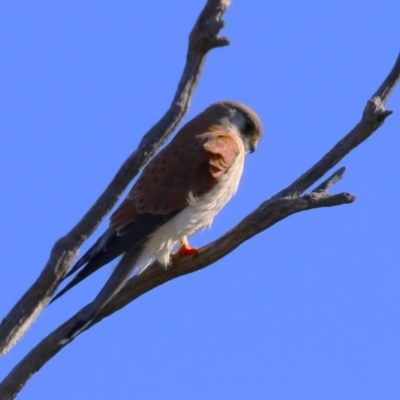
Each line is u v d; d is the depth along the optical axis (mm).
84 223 7383
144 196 11180
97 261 10414
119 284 9531
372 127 8836
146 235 10828
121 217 11023
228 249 9578
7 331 7434
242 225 9266
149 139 7188
